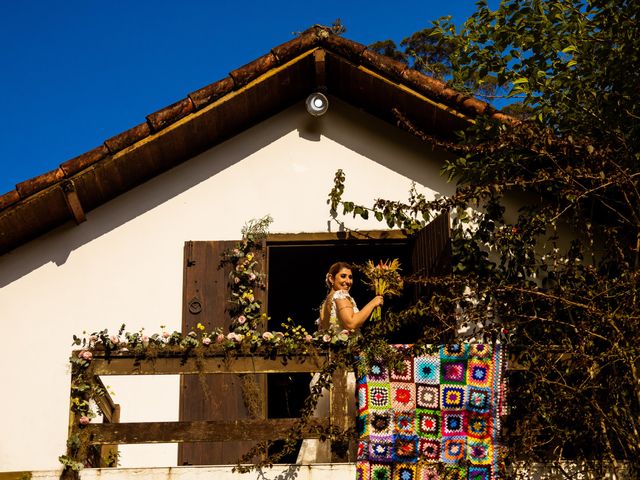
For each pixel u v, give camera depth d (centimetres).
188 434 692
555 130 835
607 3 826
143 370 707
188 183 938
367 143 955
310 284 1295
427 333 695
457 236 893
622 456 733
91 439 689
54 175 856
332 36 910
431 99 900
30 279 898
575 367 697
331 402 693
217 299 895
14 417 855
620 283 713
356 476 680
